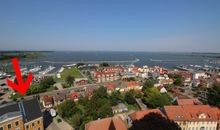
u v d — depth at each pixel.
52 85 148.38
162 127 37.28
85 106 87.94
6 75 188.38
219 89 86.06
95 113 75.56
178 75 174.38
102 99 89.62
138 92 110.81
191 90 133.62
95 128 50.88
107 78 171.25
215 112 66.62
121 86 128.75
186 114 64.88
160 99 88.25
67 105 79.94
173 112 65.06
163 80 152.62
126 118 78.50
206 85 141.88
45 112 86.00
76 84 152.25
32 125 60.31
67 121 75.19
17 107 58.09
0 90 134.88
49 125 71.50
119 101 98.75
